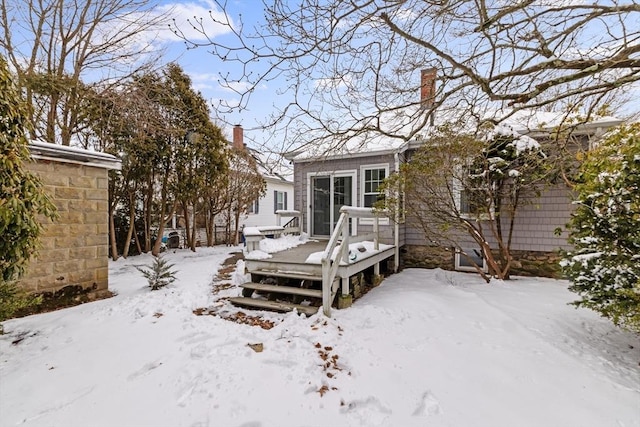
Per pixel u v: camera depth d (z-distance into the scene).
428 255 8.01
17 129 3.16
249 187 13.66
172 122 9.63
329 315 4.21
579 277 3.60
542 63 2.89
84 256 4.98
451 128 5.59
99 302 4.83
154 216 11.01
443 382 2.76
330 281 4.39
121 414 2.25
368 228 8.29
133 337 3.46
